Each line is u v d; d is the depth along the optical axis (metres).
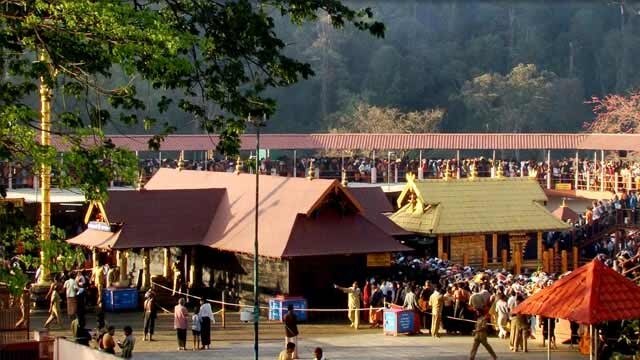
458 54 139.50
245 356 36.56
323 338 40.88
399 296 44.19
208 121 28.08
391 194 68.00
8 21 23.42
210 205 50.91
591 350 29.67
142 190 50.00
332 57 131.38
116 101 26.05
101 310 43.38
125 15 22.67
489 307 41.72
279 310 44.38
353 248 46.03
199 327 38.12
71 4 21.92
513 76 128.50
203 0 26.78
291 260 45.38
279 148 84.62
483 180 61.03
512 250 59.97
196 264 50.41
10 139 22.88
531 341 40.59
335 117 123.69
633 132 116.50
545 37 146.00
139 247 48.44
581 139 87.50
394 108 123.69
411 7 152.25
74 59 23.91
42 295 45.38
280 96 128.75
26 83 24.98
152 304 40.03
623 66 138.50
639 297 29.17
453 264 53.66
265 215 47.62
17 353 31.19
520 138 88.31
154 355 36.78
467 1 152.38
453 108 129.88
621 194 72.81
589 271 29.45
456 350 38.19
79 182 23.05
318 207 46.22
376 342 39.94
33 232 24.05
